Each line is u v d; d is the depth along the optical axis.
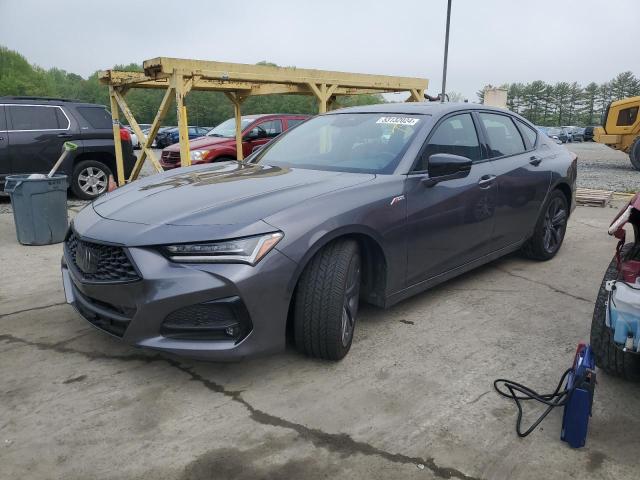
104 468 2.26
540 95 125.56
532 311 3.99
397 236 3.34
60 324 3.71
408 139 3.71
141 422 2.58
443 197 3.67
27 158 8.70
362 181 3.32
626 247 2.79
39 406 2.71
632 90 120.00
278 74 8.55
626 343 2.41
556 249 5.34
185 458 2.33
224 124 11.59
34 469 2.26
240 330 2.68
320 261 2.94
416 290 3.67
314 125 4.42
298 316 2.96
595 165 18.31
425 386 2.91
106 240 2.77
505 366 3.15
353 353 3.28
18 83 88.69
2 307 4.05
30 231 5.89
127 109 8.75
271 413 2.65
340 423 2.57
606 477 2.22
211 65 7.67
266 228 2.70
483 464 2.29
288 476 2.21
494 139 4.44
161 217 2.82
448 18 16.88
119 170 9.38
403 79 10.70
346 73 9.62
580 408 2.34
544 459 2.33
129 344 2.75
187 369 3.08
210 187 3.25
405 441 2.44
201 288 2.58
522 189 4.53
